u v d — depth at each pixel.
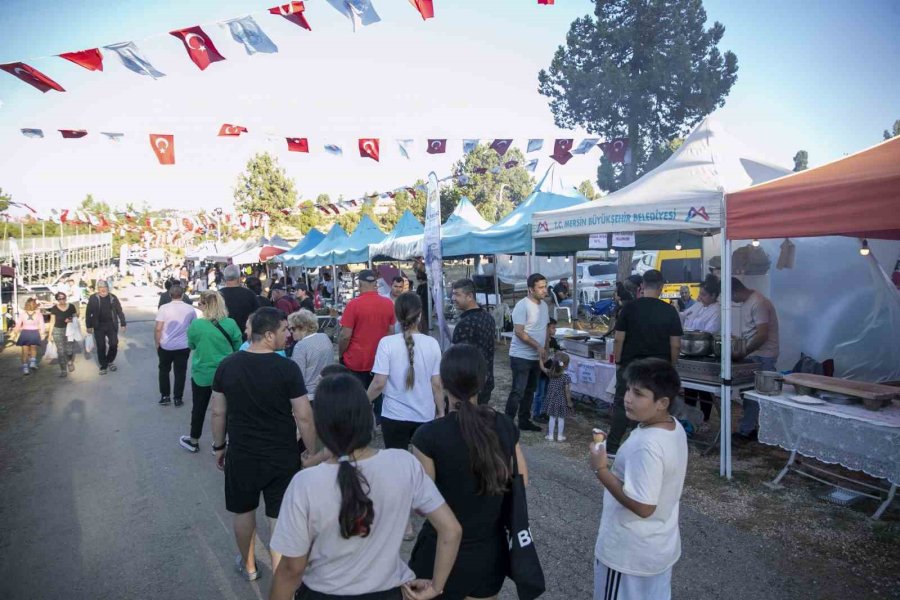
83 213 17.17
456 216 12.48
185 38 4.74
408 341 3.67
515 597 3.28
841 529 3.90
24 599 3.29
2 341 15.14
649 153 16.31
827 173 4.11
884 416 3.94
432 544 2.05
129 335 17.12
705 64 15.97
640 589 2.12
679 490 2.15
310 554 1.66
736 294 6.12
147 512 4.48
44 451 6.16
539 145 7.76
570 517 4.21
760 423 4.67
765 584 3.27
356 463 1.67
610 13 16.59
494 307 13.49
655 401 2.10
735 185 5.52
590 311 16.44
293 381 3.06
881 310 6.76
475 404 2.11
